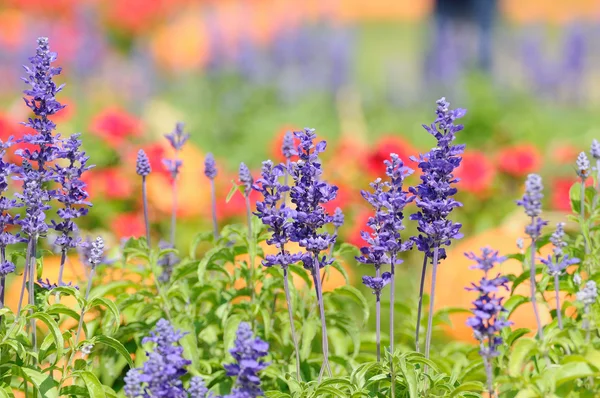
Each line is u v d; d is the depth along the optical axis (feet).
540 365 12.73
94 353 15.28
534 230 11.37
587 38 56.75
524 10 97.30
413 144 40.37
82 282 16.74
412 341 19.04
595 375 11.21
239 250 15.69
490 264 10.67
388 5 116.37
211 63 49.73
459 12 54.75
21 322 12.08
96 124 27.61
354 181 27.73
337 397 12.19
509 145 38.86
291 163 11.80
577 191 15.35
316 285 12.12
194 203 26.58
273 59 52.01
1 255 12.39
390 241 11.92
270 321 15.72
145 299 15.48
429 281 22.03
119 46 72.43
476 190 28.71
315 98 45.65
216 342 15.71
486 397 15.21
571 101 49.49
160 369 9.91
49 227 12.76
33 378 12.04
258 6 69.36
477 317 10.77
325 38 53.36
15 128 26.71
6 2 70.49
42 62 12.19
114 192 26.08
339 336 16.39
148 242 16.12
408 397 12.70
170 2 73.56
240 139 38.55
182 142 17.21
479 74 48.21
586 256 13.80
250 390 9.91
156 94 50.47
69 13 71.41
